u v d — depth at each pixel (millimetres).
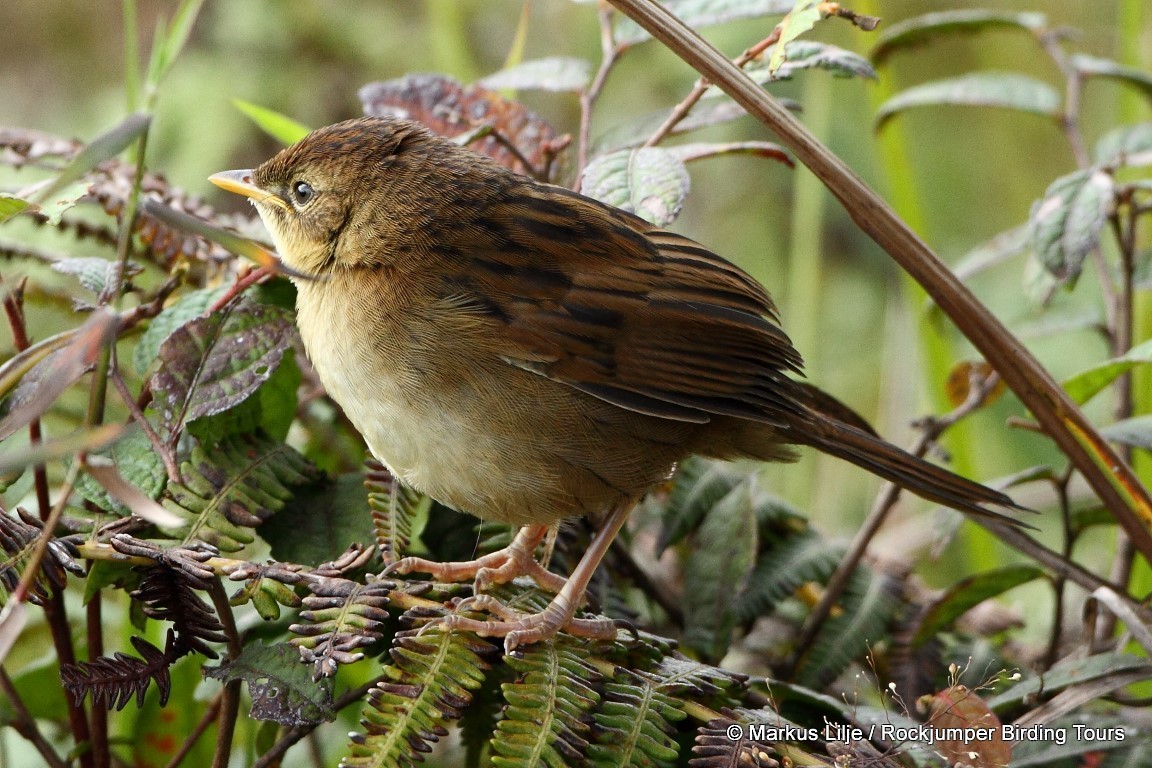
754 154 6871
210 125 12695
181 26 6047
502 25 14203
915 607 7406
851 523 11539
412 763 4859
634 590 8164
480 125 7332
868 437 6785
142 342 6234
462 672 5141
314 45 13234
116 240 7359
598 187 6523
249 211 10906
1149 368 8492
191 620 5387
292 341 6301
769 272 13633
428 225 6414
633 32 7266
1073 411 6203
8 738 7305
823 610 7262
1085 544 11023
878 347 13273
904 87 14812
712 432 6805
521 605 5973
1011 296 13391
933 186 14234
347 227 6508
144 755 6648
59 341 4984
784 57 6051
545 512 6395
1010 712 6512
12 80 14062
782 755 5223
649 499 7957
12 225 9578
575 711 5113
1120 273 8320
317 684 5141
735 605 6988
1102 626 7734
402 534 6102
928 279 6055
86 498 5738
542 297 6328
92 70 14195
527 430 6254
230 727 5645
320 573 5465
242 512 5828
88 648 5973
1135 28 9297
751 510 7164
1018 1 14297
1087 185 6824
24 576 4605
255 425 6309
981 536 9094
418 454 6254
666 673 5555
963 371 8203
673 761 5758
